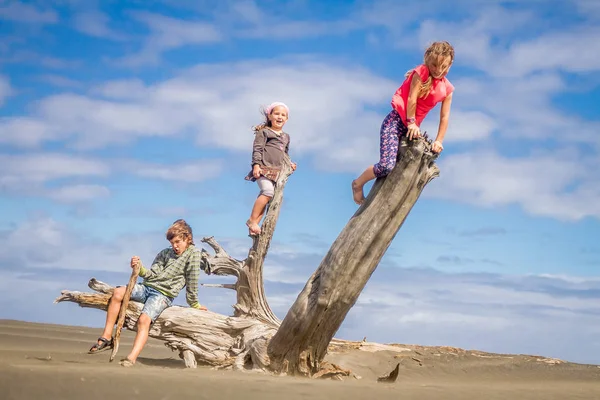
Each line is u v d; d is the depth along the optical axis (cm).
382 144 701
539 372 930
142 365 763
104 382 433
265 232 932
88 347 990
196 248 838
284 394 439
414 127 681
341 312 731
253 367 798
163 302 801
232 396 418
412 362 935
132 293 792
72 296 873
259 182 938
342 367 834
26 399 379
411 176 694
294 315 732
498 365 967
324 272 722
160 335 862
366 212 711
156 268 819
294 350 752
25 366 508
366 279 722
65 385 416
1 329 1170
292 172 959
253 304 936
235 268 945
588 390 633
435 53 660
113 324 778
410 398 466
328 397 441
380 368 893
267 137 945
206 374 574
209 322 875
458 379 849
